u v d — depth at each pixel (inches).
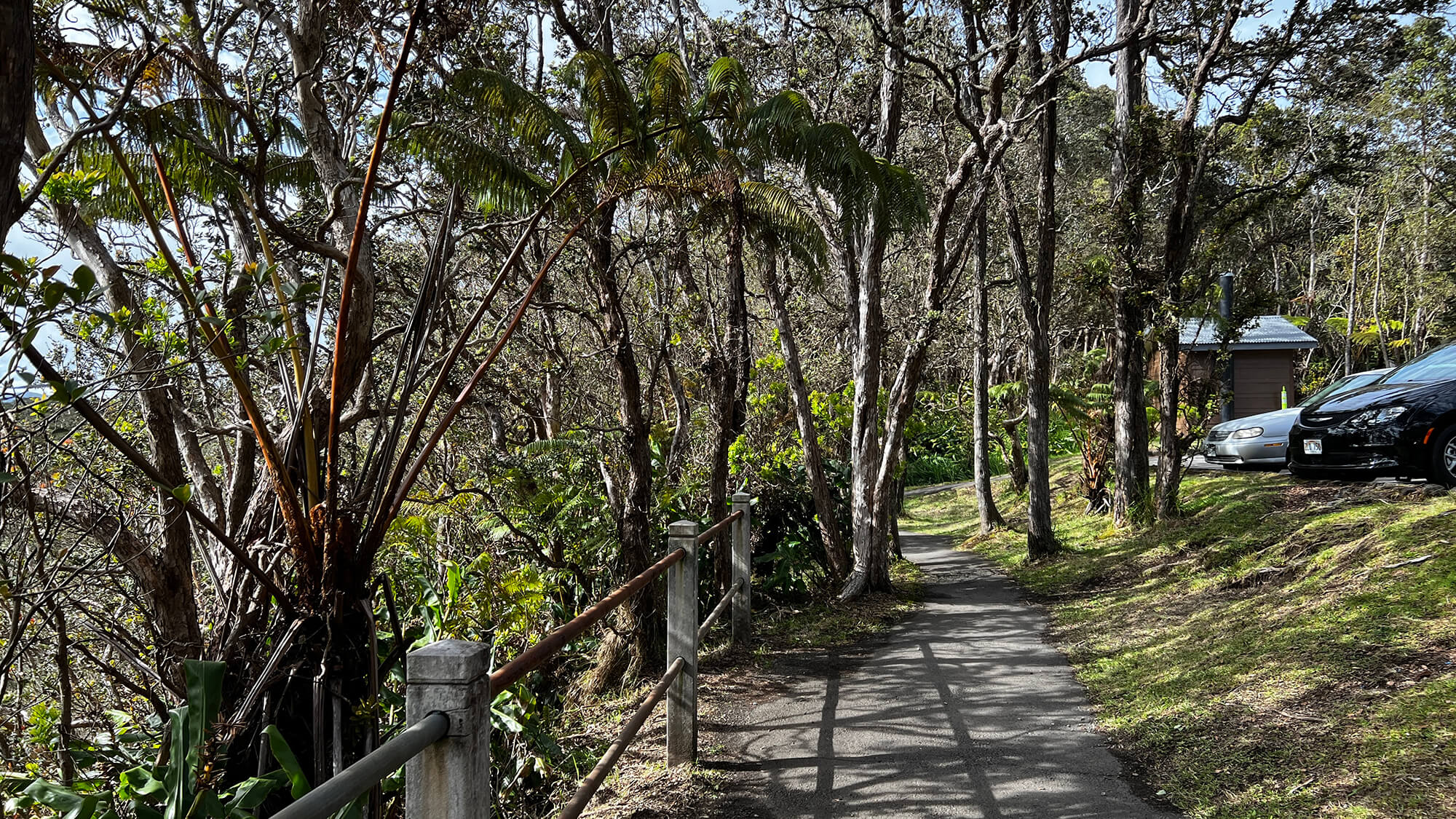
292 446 157.3
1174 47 476.4
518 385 333.4
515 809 182.7
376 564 230.7
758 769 172.6
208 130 199.5
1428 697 157.6
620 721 215.9
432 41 194.4
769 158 294.8
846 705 215.5
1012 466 846.5
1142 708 199.3
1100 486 644.1
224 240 226.2
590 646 264.7
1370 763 141.9
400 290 268.4
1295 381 1040.2
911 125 587.2
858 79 416.5
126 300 173.6
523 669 92.7
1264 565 299.4
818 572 417.1
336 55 218.4
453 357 175.9
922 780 163.8
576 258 295.0
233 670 151.9
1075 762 171.5
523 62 315.9
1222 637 237.3
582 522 275.4
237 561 161.6
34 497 158.6
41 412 141.5
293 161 210.7
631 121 224.4
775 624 330.0
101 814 115.3
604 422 319.0
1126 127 504.4
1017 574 466.9
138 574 171.6
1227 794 148.1
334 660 145.3
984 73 472.1
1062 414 701.3
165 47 164.9
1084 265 548.4
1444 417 335.6
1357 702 166.6
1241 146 568.1
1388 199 1316.4
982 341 692.7
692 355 374.9
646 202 275.9
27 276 115.0
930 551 631.2
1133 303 492.1
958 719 201.5
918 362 402.3
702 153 237.5
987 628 317.7
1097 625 302.4
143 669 176.2
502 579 218.8
